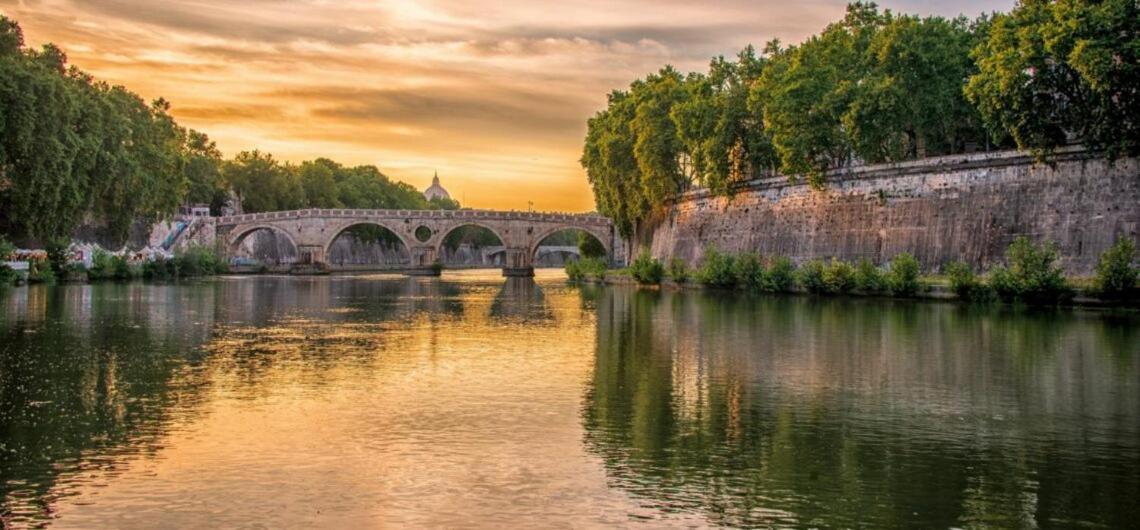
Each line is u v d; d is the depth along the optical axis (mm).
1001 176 83625
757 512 24406
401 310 82375
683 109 118688
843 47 102312
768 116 102688
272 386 40406
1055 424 33688
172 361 47312
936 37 92500
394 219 195125
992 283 77500
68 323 64625
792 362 47031
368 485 26422
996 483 26859
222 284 129375
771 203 111000
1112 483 26891
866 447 30594
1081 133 77500
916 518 24062
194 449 29984
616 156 139375
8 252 106750
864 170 96250
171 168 156125
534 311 80688
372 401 37281
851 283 89250
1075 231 77500
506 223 195750
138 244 167875
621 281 137625
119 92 148000
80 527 23188
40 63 110938
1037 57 71312
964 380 41875
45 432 32000
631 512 24375
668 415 34906
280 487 26250
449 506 24781
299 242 190125
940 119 94375
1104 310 70938
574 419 34219
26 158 97750
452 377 42844
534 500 25250
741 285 104688
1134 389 39844
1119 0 66812
